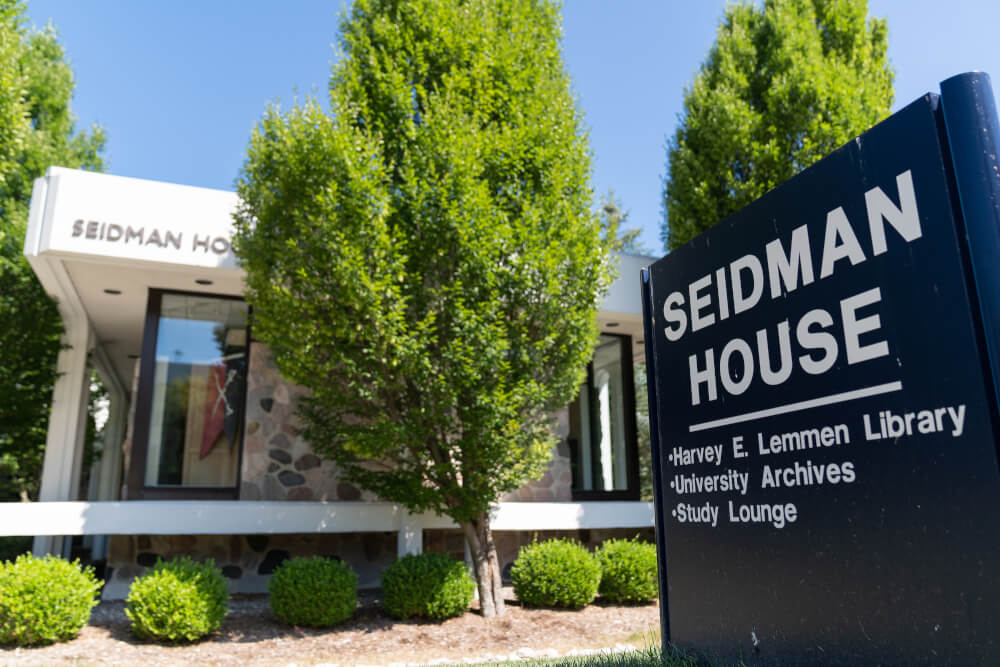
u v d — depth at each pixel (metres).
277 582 7.89
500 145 8.16
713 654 2.96
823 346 2.47
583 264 8.42
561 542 9.66
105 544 15.53
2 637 6.60
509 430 7.88
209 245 9.79
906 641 2.06
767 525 2.69
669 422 3.39
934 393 2.02
